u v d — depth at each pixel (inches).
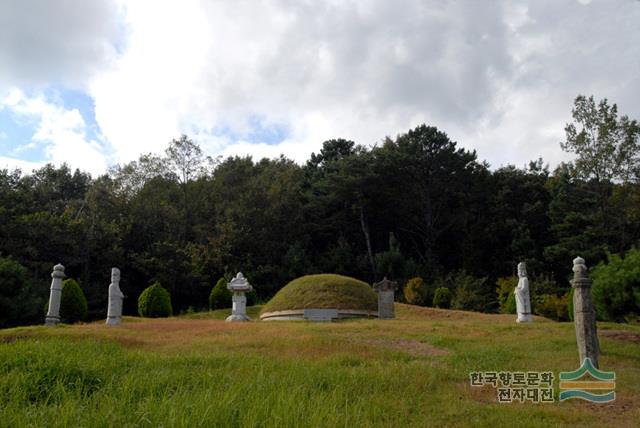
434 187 1964.8
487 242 1836.9
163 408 254.2
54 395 290.8
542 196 1930.4
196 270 1569.9
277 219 1857.8
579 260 460.4
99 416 243.0
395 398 326.6
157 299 1163.3
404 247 2065.7
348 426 256.2
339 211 2018.9
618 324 732.7
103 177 1897.1
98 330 638.5
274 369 390.0
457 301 1434.5
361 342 572.7
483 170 2023.9
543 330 675.4
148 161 1876.2
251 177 2036.2
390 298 1046.4
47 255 1434.5
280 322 863.7
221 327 717.9
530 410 310.5
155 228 1706.4
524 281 866.1
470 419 291.1
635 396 352.2
